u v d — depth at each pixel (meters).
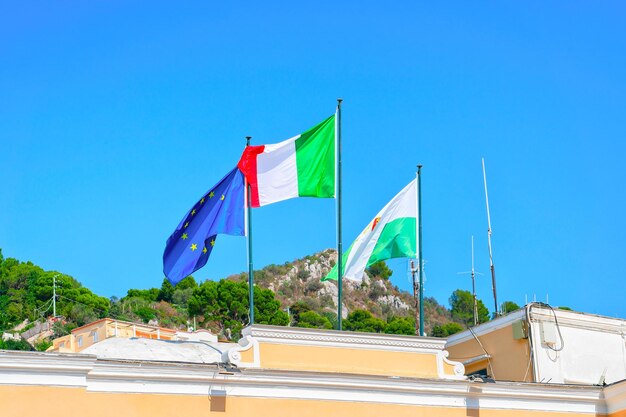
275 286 131.75
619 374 31.34
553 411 27.02
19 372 21.14
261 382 23.75
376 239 28.80
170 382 22.88
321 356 24.98
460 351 32.66
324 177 28.03
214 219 26.80
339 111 28.47
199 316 97.56
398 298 133.75
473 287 35.03
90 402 21.98
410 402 25.30
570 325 31.06
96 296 105.62
